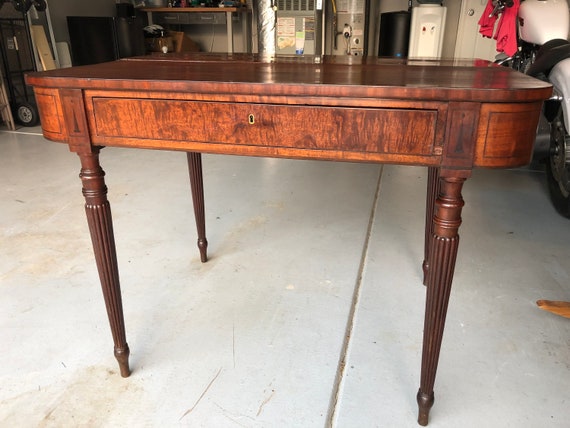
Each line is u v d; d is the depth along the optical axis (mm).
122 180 2607
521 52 2557
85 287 1549
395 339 1303
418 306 1457
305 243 1873
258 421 1033
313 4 4281
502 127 755
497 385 1139
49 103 947
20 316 1394
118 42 4270
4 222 2041
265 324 1367
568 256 1778
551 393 1114
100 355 1237
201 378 1158
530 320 1391
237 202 2293
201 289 1546
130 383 1142
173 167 2850
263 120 844
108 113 918
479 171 2775
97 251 1041
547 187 2516
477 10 4363
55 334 1316
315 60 1498
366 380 1153
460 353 1248
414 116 778
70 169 2771
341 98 794
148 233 1950
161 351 1253
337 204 2285
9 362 1208
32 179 2598
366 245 1867
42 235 1921
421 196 2400
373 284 1581
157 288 1551
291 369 1189
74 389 1122
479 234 1959
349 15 4391
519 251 1816
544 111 2066
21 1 3611
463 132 765
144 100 890
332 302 1475
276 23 4383
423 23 4051
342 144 825
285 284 1578
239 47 5414
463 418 1044
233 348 1266
